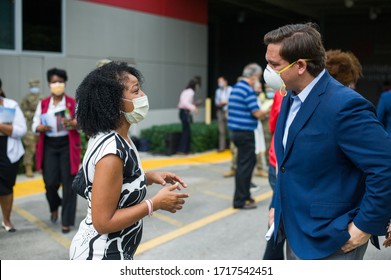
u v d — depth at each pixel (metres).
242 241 5.41
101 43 11.59
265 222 6.17
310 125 2.31
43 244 5.29
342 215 2.29
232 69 24.41
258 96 9.44
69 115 5.53
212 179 9.02
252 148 6.71
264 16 23.28
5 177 5.52
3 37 9.50
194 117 15.07
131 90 2.36
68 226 5.66
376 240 2.45
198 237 5.54
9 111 5.35
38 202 7.11
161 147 11.82
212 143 13.00
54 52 10.45
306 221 2.35
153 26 13.30
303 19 22.17
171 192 2.39
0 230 5.77
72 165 5.57
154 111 13.30
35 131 5.61
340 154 2.28
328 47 23.05
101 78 2.32
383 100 4.52
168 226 5.98
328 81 2.36
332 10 21.09
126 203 2.31
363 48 22.44
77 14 10.91
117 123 2.32
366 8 20.34
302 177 2.35
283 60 2.35
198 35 15.30
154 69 13.40
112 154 2.23
